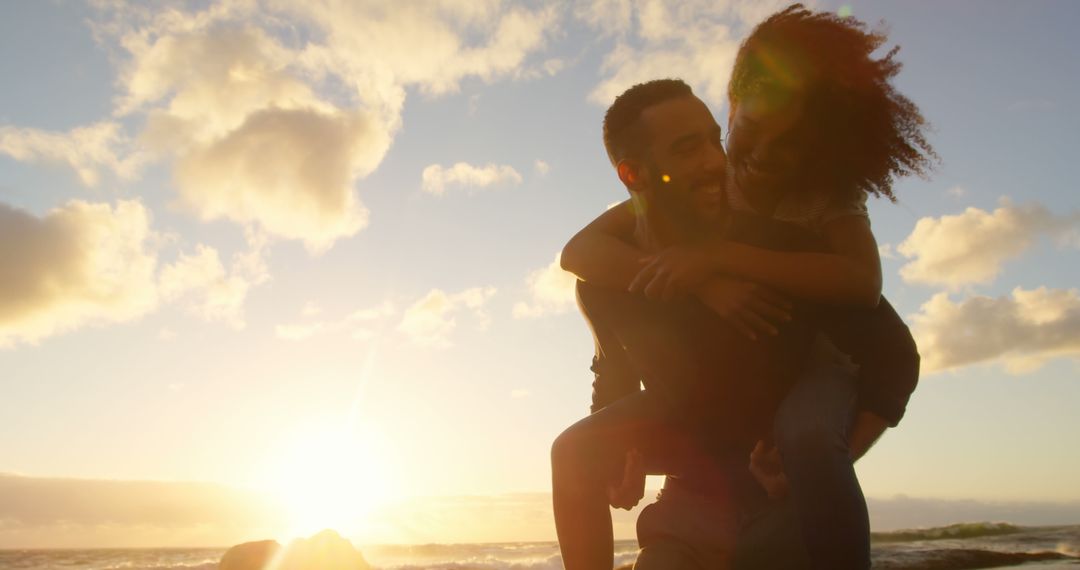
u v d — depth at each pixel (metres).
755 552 1.58
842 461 1.38
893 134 1.66
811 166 1.67
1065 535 25.20
